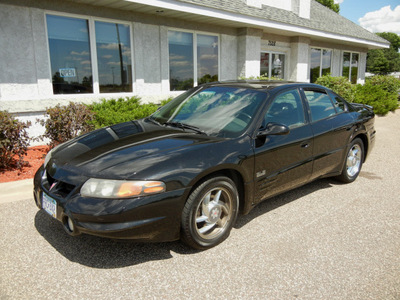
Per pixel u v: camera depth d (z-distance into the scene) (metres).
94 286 2.46
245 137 3.26
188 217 2.78
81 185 2.62
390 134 9.29
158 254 2.91
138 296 2.36
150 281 2.54
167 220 2.68
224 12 8.91
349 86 12.47
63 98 7.09
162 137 3.26
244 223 3.58
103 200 2.51
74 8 7.05
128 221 2.53
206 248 3.00
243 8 9.94
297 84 4.14
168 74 9.09
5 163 4.95
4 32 6.27
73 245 3.01
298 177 3.87
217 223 3.14
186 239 2.84
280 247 3.08
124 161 2.76
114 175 2.60
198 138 3.20
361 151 5.05
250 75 11.05
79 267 2.69
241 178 3.25
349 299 2.39
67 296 2.34
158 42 8.73
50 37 6.89
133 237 2.58
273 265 2.79
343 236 3.32
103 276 2.58
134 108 6.96
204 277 2.60
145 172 2.62
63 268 2.66
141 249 2.99
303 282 2.57
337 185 4.88
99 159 2.85
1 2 6.14
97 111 6.38
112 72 8.02
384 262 2.87
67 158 3.00
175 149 2.92
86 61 7.52
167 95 9.04
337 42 15.45
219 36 10.32
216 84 4.23
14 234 3.18
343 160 4.62
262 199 3.50
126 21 7.98
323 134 4.09
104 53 7.80
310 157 3.95
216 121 3.53
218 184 2.97
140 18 8.21
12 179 4.61
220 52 10.44
